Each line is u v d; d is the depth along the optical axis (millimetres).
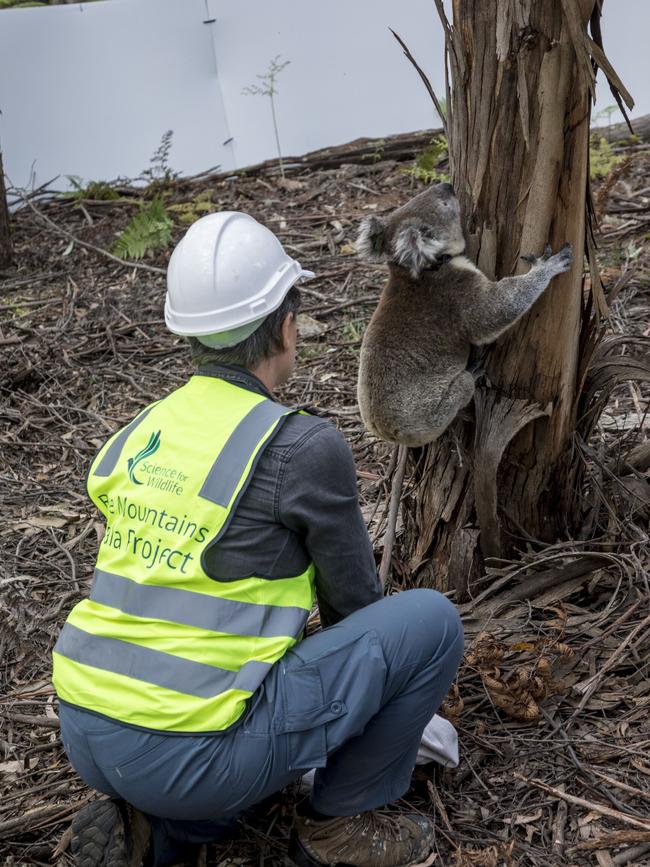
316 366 5707
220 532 2164
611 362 3518
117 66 8398
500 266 3367
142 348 6188
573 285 3229
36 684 3492
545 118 3059
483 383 3412
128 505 2295
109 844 2350
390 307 3717
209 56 8539
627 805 2656
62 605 3869
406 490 3807
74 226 8078
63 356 6051
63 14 8195
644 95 8258
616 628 3211
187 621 2186
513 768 2838
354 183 8070
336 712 2230
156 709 2148
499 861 2521
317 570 2346
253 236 2342
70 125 8430
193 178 8594
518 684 2928
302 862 2516
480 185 3268
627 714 2967
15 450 5188
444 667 2383
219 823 2609
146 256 7473
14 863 2711
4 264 7539
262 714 2195
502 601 3420
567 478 3520
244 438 2209
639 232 6598
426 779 2818
